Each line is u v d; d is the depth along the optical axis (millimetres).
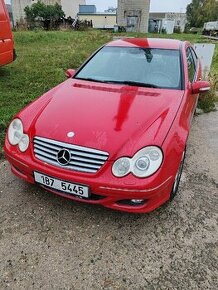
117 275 2180
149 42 3936
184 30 47594
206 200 3023
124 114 2643
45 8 37656
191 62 4125
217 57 12422
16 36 15719
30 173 2555
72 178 2330
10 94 5828
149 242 2469
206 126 4977
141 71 3463
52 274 2164
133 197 2295
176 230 2605
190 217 2770
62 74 7684
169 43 3959
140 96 2986
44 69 8227
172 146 2430
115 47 3881
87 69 3656
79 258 2299
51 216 2689
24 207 2785
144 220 2691
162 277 2182
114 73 3494
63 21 37094
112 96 2982
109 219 2676
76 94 3035
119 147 2316
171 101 2920
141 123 2525
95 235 2510
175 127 2580
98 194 2342
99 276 2166
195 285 2135
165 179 2369
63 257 2301
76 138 2398
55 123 2572
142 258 2322
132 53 3717
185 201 2982
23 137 2604
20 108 5055
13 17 43969
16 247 2369
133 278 2164
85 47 13477
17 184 3098
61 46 13586
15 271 2174
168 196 2635
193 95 3605
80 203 2842
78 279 2137
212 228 2654
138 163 2268
